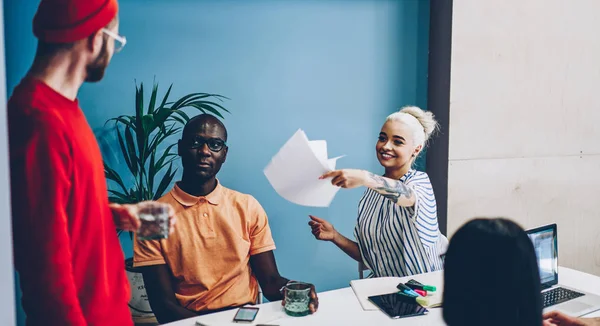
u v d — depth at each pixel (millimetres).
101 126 2023
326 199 1704
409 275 2043
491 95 2707
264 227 2246
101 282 1542
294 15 2342
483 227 978
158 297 2025
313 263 2498
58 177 1399
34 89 1394
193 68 2170
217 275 2131
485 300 938
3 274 1125
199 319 1581
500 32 2682
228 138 2262
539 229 1828
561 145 2943
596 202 3094
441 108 2664
